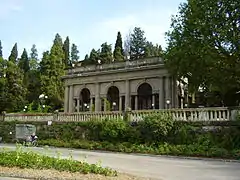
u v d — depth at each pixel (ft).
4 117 112.37
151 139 73.87
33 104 193.16
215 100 112.27
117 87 134.82
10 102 170.30
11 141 104.88
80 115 92.48
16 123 106.11
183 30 94.32
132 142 76.38
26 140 96.73
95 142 81.35
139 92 132.57
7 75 175.94
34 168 40.81
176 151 65.98
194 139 69.15
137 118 80.07
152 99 126.93
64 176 36.76
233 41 82.17
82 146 82.07
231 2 83.92
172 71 101.76
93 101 142.00
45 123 98.32
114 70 134.10
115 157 64.18
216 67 88.79
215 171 46.34
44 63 218.59
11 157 44.42
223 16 83.82
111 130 79.25
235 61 87.40
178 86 130.31
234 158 59.57
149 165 52.80
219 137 67.21
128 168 49.24
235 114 67.87
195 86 99.81
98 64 140.97
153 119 72.95
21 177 36.68
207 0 85.92
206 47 84.64
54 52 216.95
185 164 54.13
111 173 39.81
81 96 149.18
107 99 137.59
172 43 99.76
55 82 204.13
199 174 43.68
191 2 90.48
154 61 125.59
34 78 229.25
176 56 94.43
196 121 71.20
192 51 87.66
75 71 147.64
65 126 92.94
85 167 40.70
